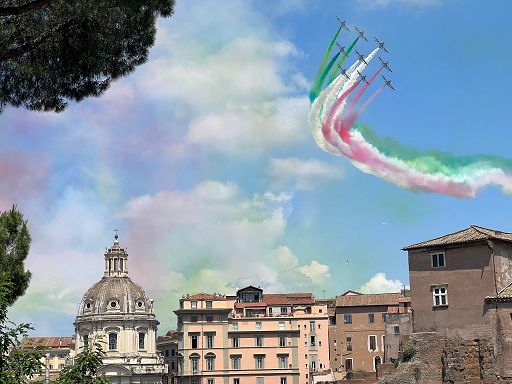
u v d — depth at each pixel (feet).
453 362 259.60
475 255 262.88
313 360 531.50
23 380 93.71
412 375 263.49
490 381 252.62
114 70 110.63
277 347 535.19
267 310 557.33
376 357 507.30
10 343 91.81
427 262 272.10
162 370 594.65
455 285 265.13
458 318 262.88
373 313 513.45
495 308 256.11
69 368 98.63
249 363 534.37
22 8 100.17
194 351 536.83
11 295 119.14
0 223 126.62
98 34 105.29
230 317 543.80
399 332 362.33
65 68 107.55
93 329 604.90
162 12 108.99
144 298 623.77
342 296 527.40
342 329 517.14
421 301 271.08
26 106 110.22
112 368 579.07
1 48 105.29
